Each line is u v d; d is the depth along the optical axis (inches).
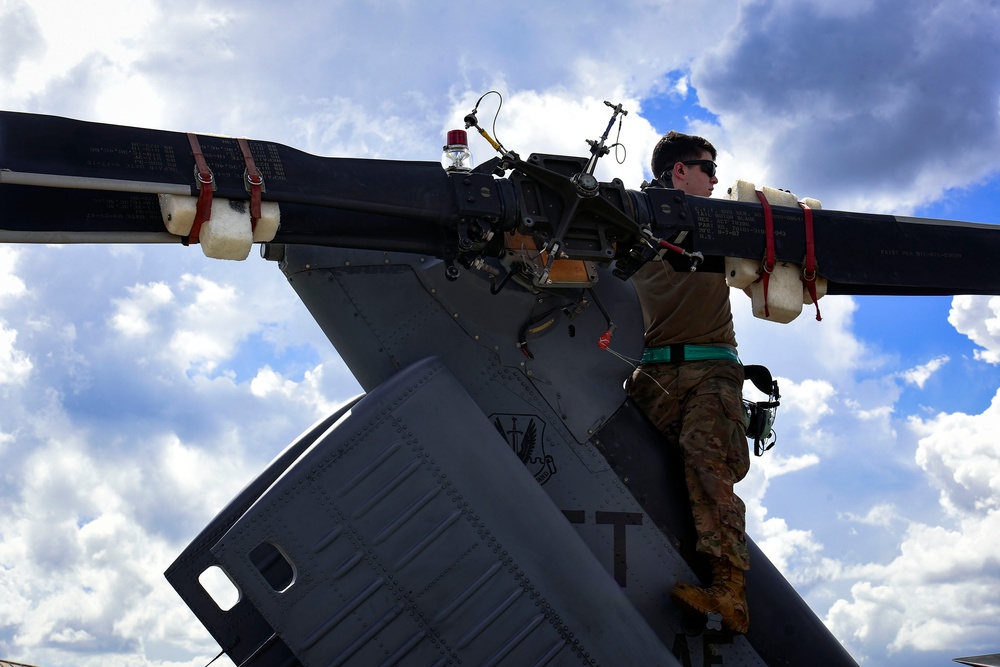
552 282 139.3
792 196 156.9
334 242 130.6
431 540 142.1
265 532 140.9
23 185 112.2
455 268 136.6
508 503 145.3
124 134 112.5
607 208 134.5
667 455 165.8
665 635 156.5
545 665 141.6
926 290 163.0
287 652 159.9
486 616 141.4
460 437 146.3
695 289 168.7
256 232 117.3
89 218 115.3
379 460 143.2
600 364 165.3
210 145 116.9
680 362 169.0
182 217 112.8
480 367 159.3
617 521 159.3
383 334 159.9
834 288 159.8
